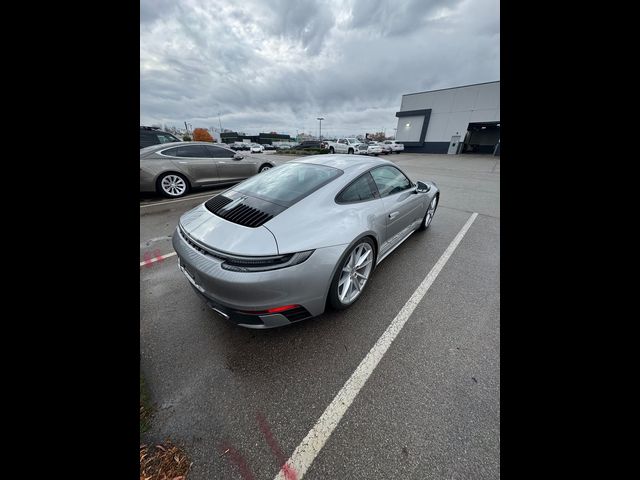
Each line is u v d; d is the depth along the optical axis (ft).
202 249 4.73
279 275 4.25
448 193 21.77
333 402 4.01
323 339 5.37
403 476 3.03
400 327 5.75
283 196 5.71
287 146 126.82
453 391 4.17
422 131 86.63
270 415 3.82
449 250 9.95
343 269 5.78
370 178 7.09
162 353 5.03
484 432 3.50
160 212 14.97
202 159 19.43
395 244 8.48
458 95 77.71
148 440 3.43
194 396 4.12
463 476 3.02
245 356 4.94
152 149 17.93
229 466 3.17
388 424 3.65
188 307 6.53
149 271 8.43
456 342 5.31
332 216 5.43
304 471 3.11
